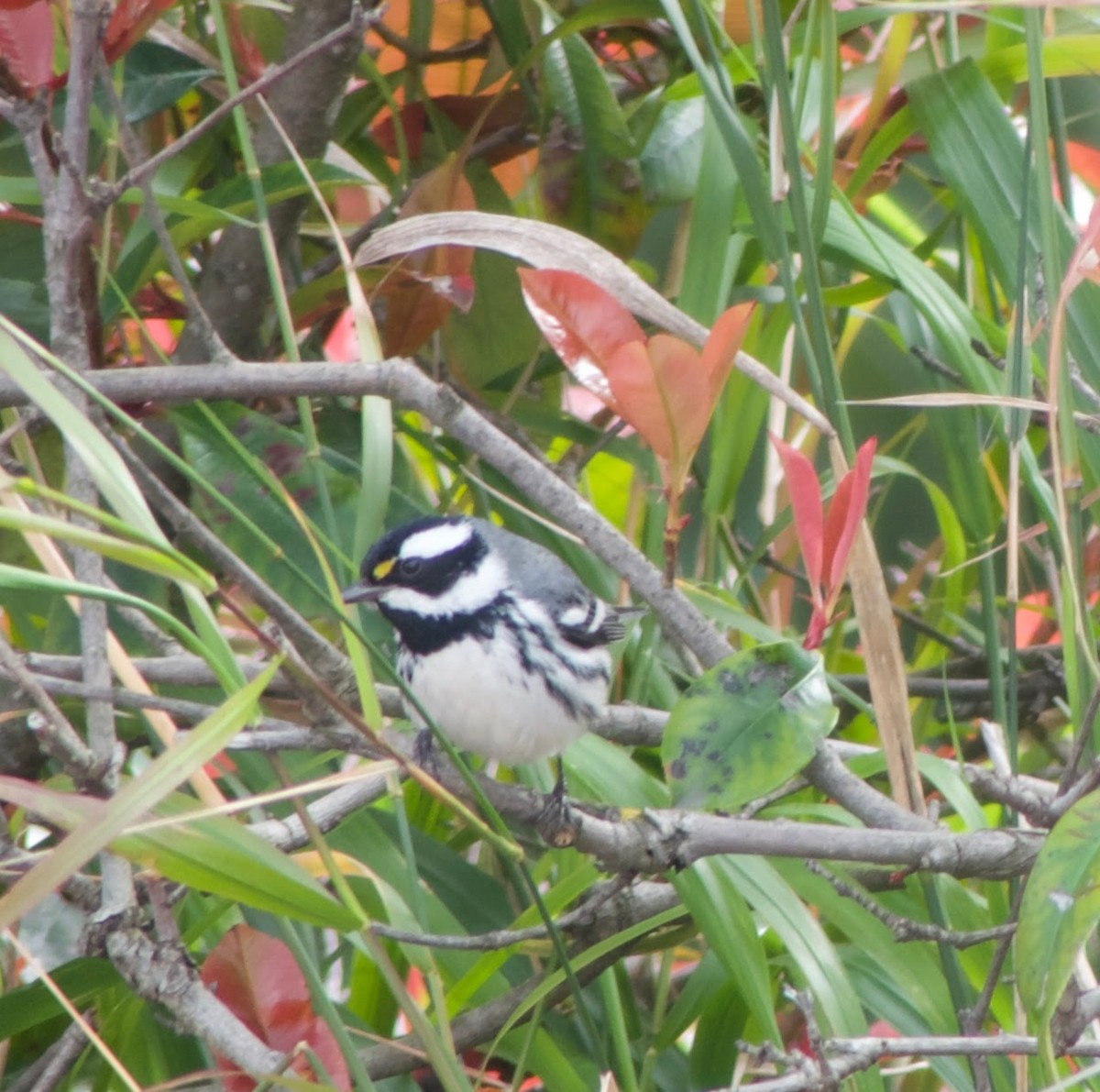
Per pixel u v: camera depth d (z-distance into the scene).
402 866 7.21
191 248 9.25
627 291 6.22
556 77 8.73
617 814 6.82
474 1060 8.02
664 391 5.32
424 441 8.21
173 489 8.52
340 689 5.87
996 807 9.34
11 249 8.26
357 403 8.62
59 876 4.29
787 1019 7.96
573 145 8.82
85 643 5.80
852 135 9.50
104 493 4.88
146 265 7.79
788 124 6.53
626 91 9.84
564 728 7.46
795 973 6.89
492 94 9.29
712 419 8.34
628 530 8.97
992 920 7.31
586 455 8.67
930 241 9.30
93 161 8.45
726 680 6.08
